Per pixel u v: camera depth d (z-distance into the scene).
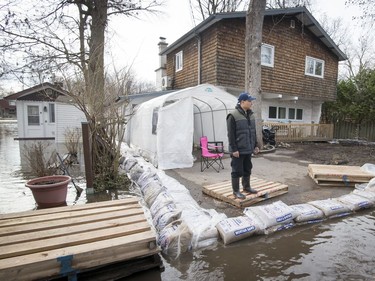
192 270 2.50
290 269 2.50
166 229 2.94
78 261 2.27
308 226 3.45
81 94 5.38
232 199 4.10
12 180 5.88
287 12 11.67
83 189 5.20
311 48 13.95
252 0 8.86
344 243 3.00
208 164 7.18
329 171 5.55
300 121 15.54
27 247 2.30
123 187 5.30
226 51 10.72
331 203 3.93
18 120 15.62
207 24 10.51
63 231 2.64
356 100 15.23
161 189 4.12
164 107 6.70
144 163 6.67
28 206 4.21
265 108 13.80
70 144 8.68
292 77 13.18
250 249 2.86
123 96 5.98
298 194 4.72
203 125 10.38
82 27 9.19
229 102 8.27
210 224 3.17
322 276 2.39
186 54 13.05
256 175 6.18
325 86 14.98
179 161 7.05
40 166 5.61
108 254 2.37
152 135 7.62
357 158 8.91
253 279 2.36
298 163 7.82
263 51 11.98
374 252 2.81
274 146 11.40
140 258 2.55
